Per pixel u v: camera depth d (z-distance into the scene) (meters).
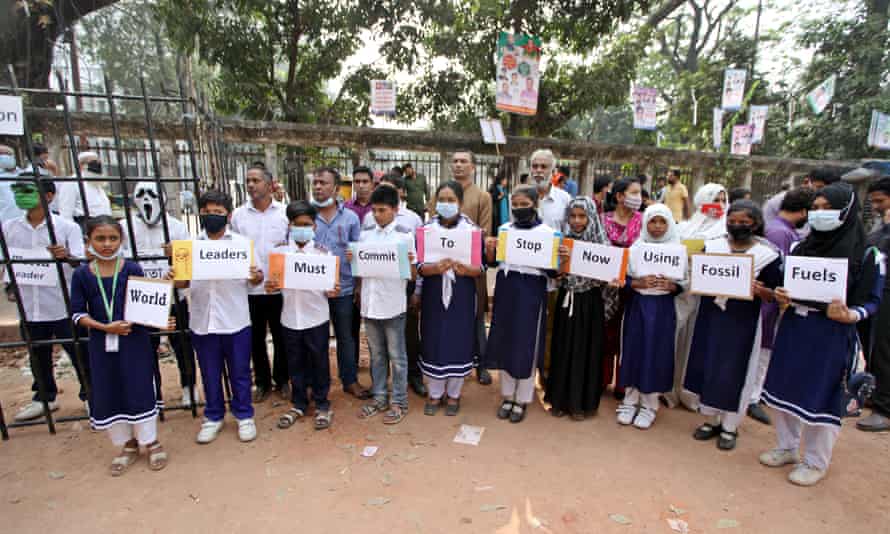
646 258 3.43
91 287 2.87
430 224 3.61
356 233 3.92
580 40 9.85
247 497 2.75
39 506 2.67
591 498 2.75
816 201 2.85
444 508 2.66
